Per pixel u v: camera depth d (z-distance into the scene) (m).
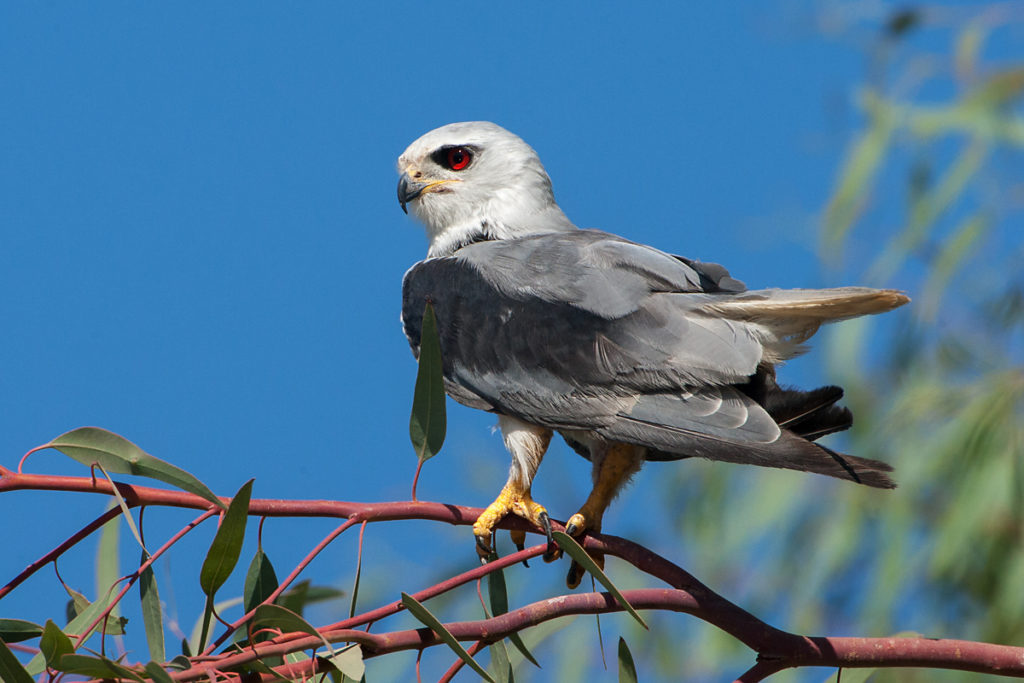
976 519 11.64
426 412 6.29
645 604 6.32
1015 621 11.87
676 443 7.38
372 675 11.85
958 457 12.06
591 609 6.23
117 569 6.63
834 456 6.66
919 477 12.20
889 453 12.58
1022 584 11.80
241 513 5.64
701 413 7.44
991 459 11.84
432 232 10.68
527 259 8.73
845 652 6.29
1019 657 6.23
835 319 7.52
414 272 9.36
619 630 12.65
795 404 7.66
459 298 8.78
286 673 5.53
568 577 7.85
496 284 8.66
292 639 5.52
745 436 7.11
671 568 6.70
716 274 8.34
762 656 6.38
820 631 12.48
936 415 12.56
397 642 5.75
